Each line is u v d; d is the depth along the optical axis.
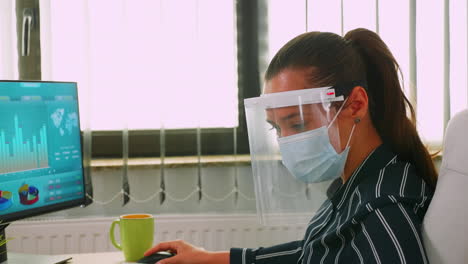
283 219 0.96
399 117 0.85
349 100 0.84
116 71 1.99
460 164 0.78
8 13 1.94
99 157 2.01
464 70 2.08
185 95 2.03
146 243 1.19
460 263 0.75
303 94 0.83
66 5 1.97
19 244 1.91
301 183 0.94
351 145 0.86
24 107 1.21
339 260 0.79
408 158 0.86
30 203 1.21
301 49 0.85
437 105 2.08
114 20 1.99
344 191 0.87
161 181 2.00
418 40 2.07
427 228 0.77
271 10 2.04
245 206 2.07
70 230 1.93
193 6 2.01
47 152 1.26
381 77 0.85
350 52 0.84
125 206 2.04
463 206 0.76
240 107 2.04
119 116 2.00
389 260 0.70
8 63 1.95
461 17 2.07
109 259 1.22
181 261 1.11
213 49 2.03
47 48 1.95
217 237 2.01
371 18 2.05
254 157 0.92
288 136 0.86
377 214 0.74
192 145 2.05
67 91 1.33
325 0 2.04
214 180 2.07
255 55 2.04
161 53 2.00
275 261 1.08
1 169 1.15
